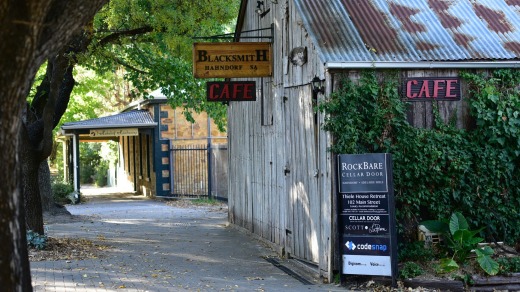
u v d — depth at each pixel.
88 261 11.92
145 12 17.20
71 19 5.50
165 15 16.34
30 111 16.91
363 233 10.06
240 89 14.44
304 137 11.70
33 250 12.72
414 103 10.93
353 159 10.16
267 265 12.05
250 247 14.05
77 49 16.08
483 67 10.99
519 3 12.69
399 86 10.81
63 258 12.12
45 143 13.61
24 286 5.62
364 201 10.09
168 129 29.92
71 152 32.94
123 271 11.04
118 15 16.66
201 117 30.36
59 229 17.44
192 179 29.28
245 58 13.39
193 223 19.41
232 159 18.00
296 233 12.21
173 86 21.56
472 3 12.48
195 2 16.56
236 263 12.19
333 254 10.49
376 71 10.70
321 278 10.78
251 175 15.75
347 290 9.94
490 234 10.96
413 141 10.68
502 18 12.14
